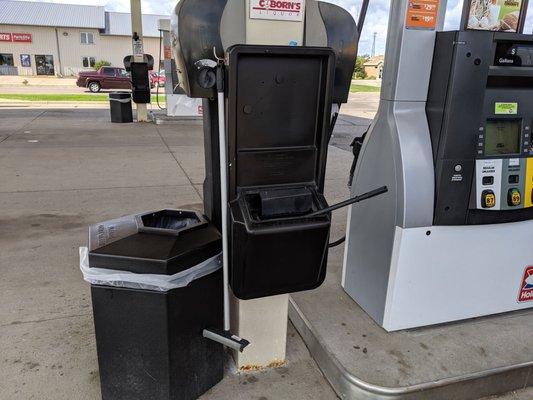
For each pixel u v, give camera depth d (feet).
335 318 7.57
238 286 5.57
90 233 5.72
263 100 5.25
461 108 6.22
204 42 5.18
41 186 16.10
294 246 5.46
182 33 5.11
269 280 5.62
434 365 6.51
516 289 7.73
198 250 5.42
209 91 5.35
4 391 6.17
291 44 5.56
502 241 7.25
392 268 6.88
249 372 6.68
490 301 7.61
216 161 5.96
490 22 6.69
